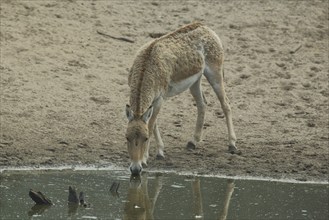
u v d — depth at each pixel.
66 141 44.16
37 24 56.62
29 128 45.16
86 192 36.88
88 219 33.25
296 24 62.09
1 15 56.75
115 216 33.78
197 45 43.47
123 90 51.12
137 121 38.00
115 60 54.47
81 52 54.53
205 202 36.09
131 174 39.44
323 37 60.81
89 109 48.25
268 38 59.72
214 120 48.88
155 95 40.31
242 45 58.34
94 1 62.16
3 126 44.91
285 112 50.16
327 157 43.59
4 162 40.72
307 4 65.69
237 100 51.31
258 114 49.72
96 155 42.66
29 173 39.50
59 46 54.66
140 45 56.81
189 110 49.97
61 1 60.88
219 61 44.44
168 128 47.28
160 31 58.88
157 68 40.47
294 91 52.88
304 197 37.28
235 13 63.06
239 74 54.44
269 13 63.47
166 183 38.84
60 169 40.41
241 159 42.88
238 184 39.16
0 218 33.00
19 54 52.59
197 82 44.12
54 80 50.62
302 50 58.53
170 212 34.53
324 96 52.53
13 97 48.00
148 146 41.19
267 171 41.28
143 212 34.41
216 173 40.78
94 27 58.12
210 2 64.88
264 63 56.25
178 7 63.44
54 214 33.75
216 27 60.50
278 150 44.50
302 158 43.31
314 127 48.28
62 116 46.97
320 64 56.81
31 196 34.97
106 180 38.91
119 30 58.38
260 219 33.88
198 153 43.66
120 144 44.53
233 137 44.16
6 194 36.16
